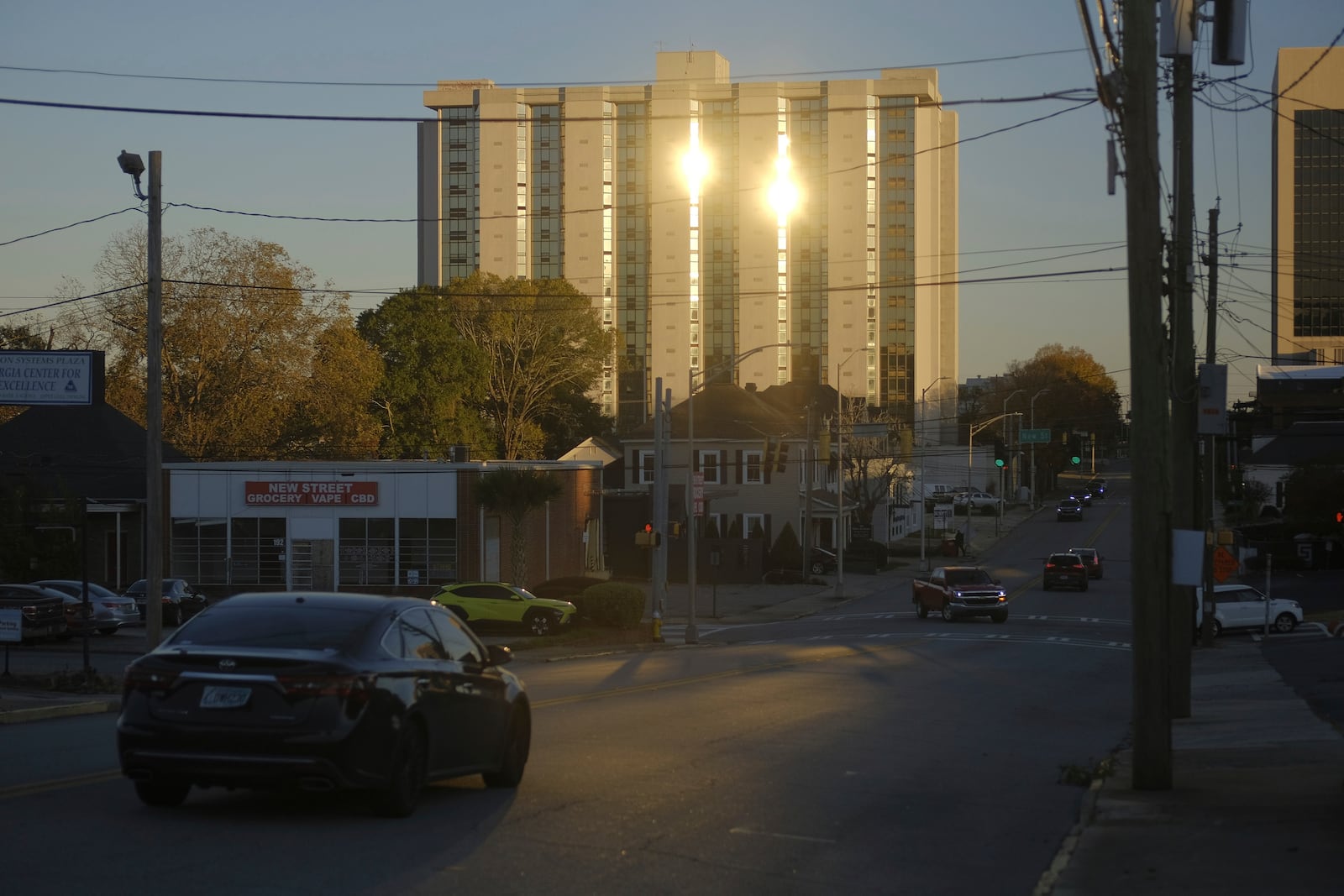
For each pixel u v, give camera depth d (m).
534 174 141.38
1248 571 66.38
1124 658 33.72
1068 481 170.12
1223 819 10.64
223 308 62.78
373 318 79.56
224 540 53.91
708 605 59.50
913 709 21.05
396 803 9.87
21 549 45.91
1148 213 11.83
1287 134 84.25
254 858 8.49
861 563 77.62
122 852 8.59
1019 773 14.22
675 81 142.12
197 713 9.41
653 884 8.15
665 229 141.62
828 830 10.32
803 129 141.00
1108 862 9.16
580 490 60.56
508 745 11.71
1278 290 85.88
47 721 17.80
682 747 14.89
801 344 141.25
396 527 53.78
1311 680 26.06
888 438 95.69
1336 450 76.25
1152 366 11.94
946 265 159.25
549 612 42.22
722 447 75.94
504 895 7.70
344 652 9.71
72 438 56.91
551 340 91.25
